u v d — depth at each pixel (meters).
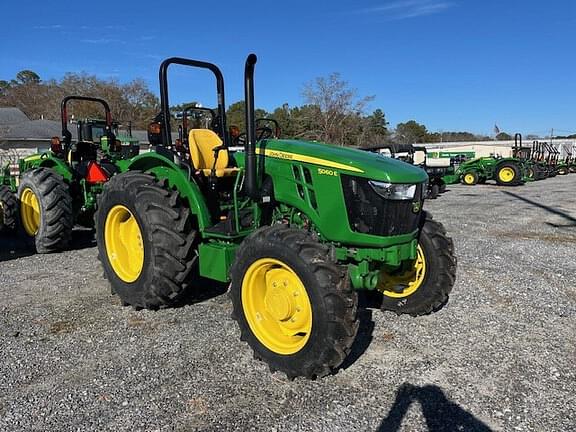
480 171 21.42
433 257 4.11
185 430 2.67
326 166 3.57
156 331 3.98
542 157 24.66
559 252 6.96
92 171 6.54
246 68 3.51
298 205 3.76
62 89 50.00
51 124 40.31
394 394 3.04
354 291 3.13
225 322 4.17
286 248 3.20
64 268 5.92
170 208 4.11
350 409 2.88
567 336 3.93
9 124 38.97
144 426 2.71
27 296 4.87
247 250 3.44
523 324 4.17
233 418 2.78
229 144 5.11
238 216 4.01
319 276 3.05
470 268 6.01
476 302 4.72
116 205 4.48
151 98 52.00
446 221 9.85
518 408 2.89
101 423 2.74
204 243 4.12
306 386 3.14
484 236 8.18
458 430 2.68
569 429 2.68
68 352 3.61
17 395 3.03
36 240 6.61
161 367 3.38
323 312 3.02
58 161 6.92
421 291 4.18
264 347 3.36
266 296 3.45
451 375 3.28
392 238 3.44
